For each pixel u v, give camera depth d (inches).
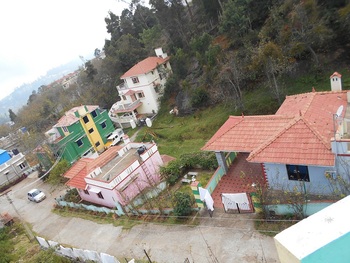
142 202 976.3
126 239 842.8
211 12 1963.6
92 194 1147.3
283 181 760.3
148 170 1139.9
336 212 299.4
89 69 2714.1
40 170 1749.5
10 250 994.1
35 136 1851.6
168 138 1562.5
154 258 720.3
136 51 2354.8
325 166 649.0
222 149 860.6
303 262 264.4
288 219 668.7
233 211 761.0
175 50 2060.8
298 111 833.5
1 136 3006.9
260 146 773.3
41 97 3961.6
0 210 1444.4
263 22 1579.7
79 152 1718.8
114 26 2837.1
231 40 1641.2
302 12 1244.5
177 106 1784.0
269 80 1304.1
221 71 1509.6
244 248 645.3
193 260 668.7
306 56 1307.8
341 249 275.1
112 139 1817.2
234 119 980.6
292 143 725.3
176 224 807.7
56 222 1121.4
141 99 1987.0
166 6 2124.8
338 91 882.1
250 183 845.2
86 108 1761.8
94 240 903.7
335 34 1223.5
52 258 772.0
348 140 620.1
